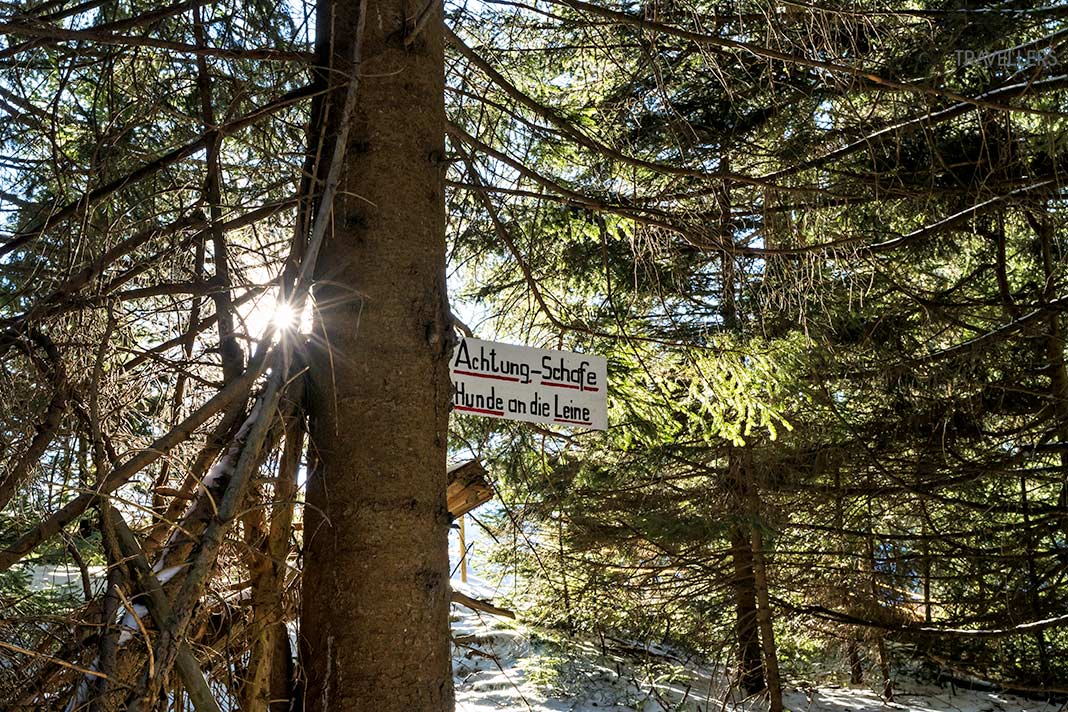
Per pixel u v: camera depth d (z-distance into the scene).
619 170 5.11
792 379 5.93
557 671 8.68
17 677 2.31
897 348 8.52
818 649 10.88
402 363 2.62
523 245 5.25
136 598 2.17
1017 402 9.16
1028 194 5.27
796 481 9.14
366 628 2.45
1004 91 5.07
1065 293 8.94
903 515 9.70
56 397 2.58
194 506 2.46
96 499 2.16
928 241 7.32
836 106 5.76
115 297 2.92
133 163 3.75
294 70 3.33
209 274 3.54
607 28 4.62
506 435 5.37
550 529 8.91
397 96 2.81
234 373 3.17
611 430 6.38
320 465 2.58
